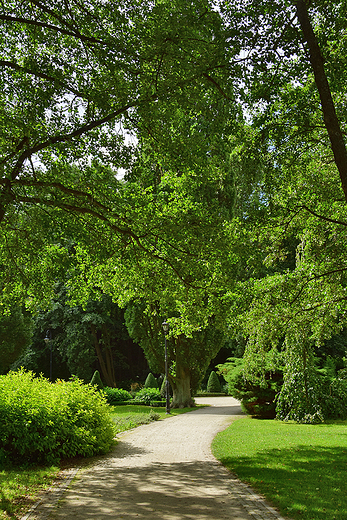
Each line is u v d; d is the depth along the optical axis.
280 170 9.84
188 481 6.87
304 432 12.20
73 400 10.28
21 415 8.52
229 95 7.86
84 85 7.52
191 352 22.78
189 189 10.92
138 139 8.73
